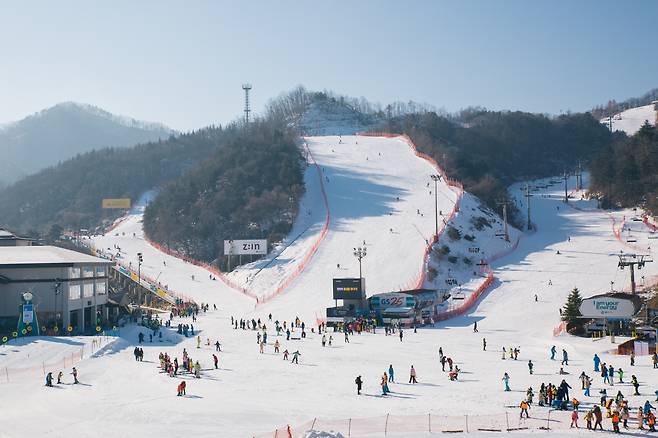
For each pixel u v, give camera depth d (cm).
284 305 10144
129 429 3628
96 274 8906
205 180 17738
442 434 3316
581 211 16538
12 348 6194
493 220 14150
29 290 7781
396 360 6006
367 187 17188
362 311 8925
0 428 3669
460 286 10338
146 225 17675
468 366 5631
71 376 5147
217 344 6706
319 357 6203
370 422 3597
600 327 7331
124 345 6750
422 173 18312
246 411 4006
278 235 14450
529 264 11294
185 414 3947
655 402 3975
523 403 3650
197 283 12744
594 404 3969
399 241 12381
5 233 11331
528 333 7625
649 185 15950
